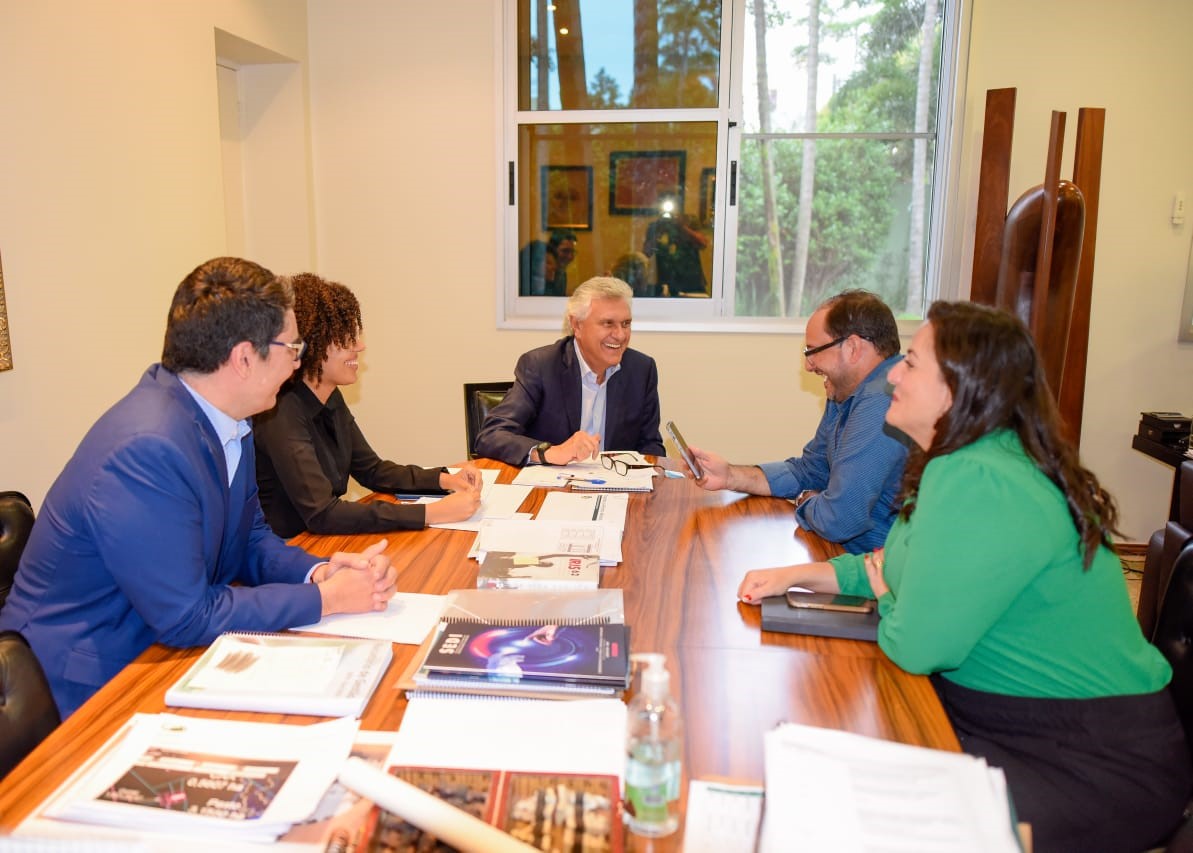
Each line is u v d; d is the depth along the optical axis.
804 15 3.67
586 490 2.13
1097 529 1.21
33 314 2.39
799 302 3.94
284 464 1.85
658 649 1.26
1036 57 3.56
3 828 0.86
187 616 1.25
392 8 3.79
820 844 0.76
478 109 3.84
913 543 1.22
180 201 3.01
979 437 1.23
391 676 1.18
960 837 0.77
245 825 0.85
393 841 0.84
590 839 0.85
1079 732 1.21
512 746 1.01
